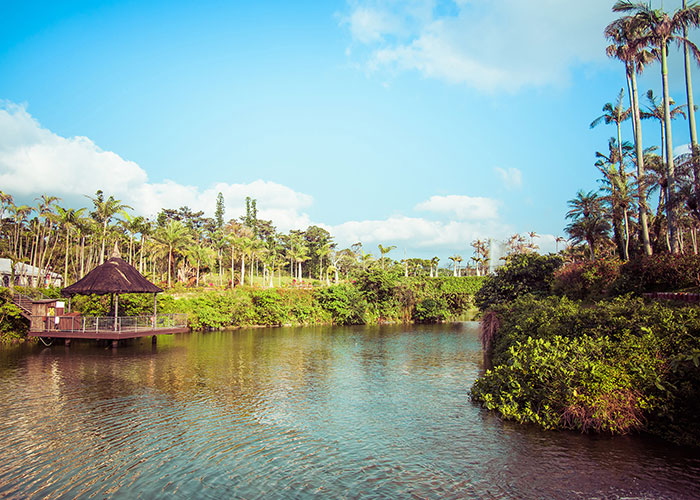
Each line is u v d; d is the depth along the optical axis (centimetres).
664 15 2808
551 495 856
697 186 2442
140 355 2661
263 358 2631
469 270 9281
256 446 1154
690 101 2659
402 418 1397
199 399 1634
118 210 4988
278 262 9106
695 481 901
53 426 1305
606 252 5169
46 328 2906
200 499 863
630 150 4122
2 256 6197
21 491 899
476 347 3206
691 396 1105
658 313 1365
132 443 1171
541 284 3108
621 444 1110
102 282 2830
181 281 7169
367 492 888
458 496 863
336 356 2744
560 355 1306
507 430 1247
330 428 1299
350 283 6131
